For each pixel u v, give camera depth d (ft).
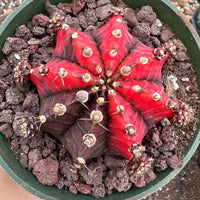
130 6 0.70
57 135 0.57
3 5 0.83
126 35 0.54
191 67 0.68
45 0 0.65
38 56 0.64
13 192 0.74
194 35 0.66
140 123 0.53
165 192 0.89
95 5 0.68
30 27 0.66
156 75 0.55
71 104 0.49
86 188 0.61
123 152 0.54
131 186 0.62
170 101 0.52
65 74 0.48
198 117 0.66
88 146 0.48
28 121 0.51
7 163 0.57
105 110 0.50
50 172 0.59
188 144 0.65
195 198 0.91
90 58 0.50
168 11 0.67
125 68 0.49
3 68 0.63
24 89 0.61
